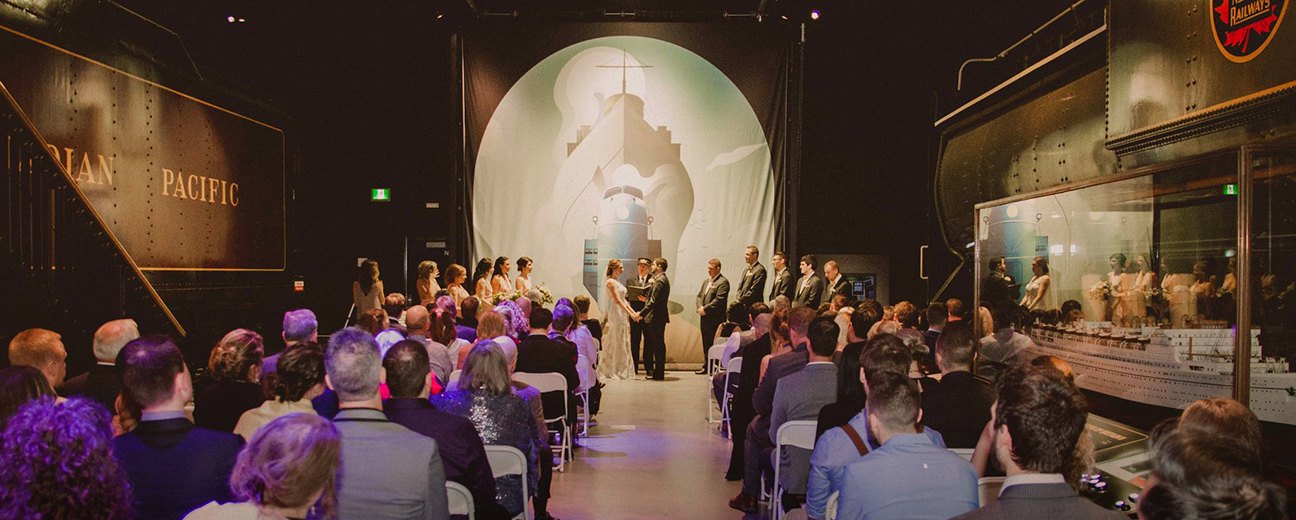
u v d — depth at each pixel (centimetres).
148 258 842
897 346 292
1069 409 171
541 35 1166
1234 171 453
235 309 1008
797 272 1170
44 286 558
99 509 139
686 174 1173
